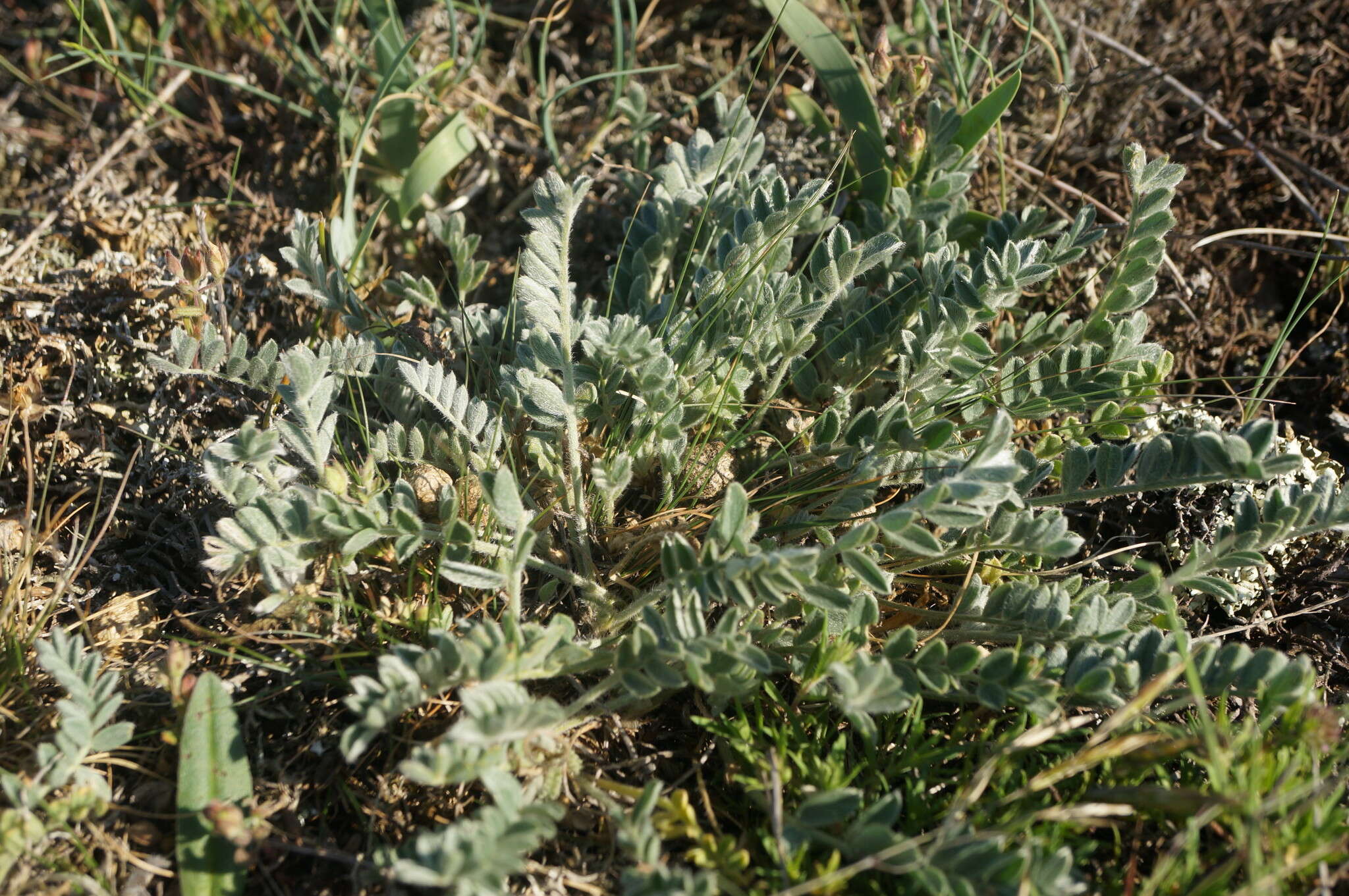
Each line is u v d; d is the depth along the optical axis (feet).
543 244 6.22
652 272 8.31
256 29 11.17
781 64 11.18
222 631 6.66
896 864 5.12
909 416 7.01
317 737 6.17
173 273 7.88
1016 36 10.71
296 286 7.66
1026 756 5.90
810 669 5.99
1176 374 9.05
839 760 5.84
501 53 11.76
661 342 6.26
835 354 7.89
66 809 5.35
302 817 5.94
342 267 8.63
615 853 5.77
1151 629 5.94
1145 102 10.57
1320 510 5.92
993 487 5.16
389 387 7.79
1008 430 5.41
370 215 10.05
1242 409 8.55
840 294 7.80
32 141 10.93
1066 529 6.02
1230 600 6.97
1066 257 7.42
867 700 5.30
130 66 10.77
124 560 7.42
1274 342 9.32
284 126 10.51
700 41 11.66
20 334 8.20
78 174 10.05
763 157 9.87
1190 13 11.14
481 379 8.11
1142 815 5.57
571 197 6.21
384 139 9.88
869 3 11.74
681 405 6.71
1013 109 10.55
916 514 5.34
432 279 10.02
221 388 7.95
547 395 6.25
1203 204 9.90
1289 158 9.93
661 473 7.40
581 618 6.79
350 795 5.84
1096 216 9.96
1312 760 5.47
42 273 8.81
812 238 9.30
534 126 10.66
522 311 7.43
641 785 6.19
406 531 6.08
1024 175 10.13
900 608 6.75
